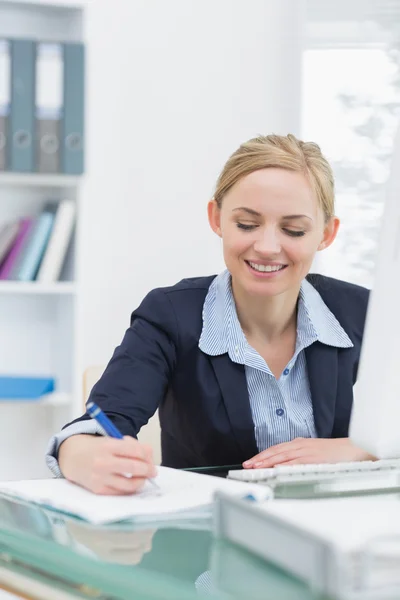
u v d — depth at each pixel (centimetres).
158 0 383
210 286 180
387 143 400
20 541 99
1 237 331
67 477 133
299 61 398
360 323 186
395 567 75
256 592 77
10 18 347
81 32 335
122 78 380
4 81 316
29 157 318
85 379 214
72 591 89
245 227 158
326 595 75
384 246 111
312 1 397
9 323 355
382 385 112
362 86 400
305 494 123
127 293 381
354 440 118
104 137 378
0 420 359
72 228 335
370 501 103
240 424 167
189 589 78
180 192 388
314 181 159
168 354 170
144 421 162
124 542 97
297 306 179
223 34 392
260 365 168
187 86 388
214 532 99
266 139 165
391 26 398
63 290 330
